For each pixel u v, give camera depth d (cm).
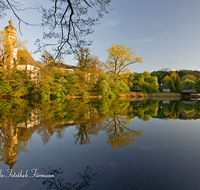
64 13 491
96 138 645
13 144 575
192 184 326
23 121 976
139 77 5775
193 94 6638
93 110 1526
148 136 679
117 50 4056
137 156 465
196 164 414
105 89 3966
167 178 347
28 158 457
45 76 3127
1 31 2738
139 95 5534
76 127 830
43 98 3156
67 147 543
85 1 493
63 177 355
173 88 6888
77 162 428
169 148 535
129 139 636
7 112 1343
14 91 3145
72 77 3578
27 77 3381
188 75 9269
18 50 3081
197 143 587
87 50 581
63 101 2723
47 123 922
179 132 754
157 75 11194
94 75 3697
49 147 542
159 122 1004
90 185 322
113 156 466
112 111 1488
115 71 4409
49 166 407
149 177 351
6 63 2903
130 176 355
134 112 1466
